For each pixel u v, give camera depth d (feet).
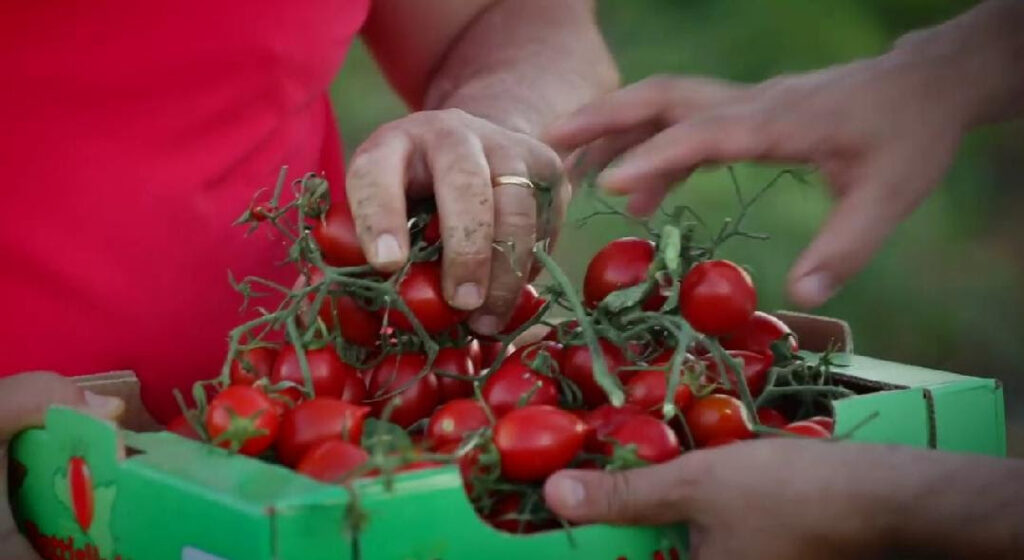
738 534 5.14
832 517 5.05
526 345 6.39
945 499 4.98
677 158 6.03
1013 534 4.89
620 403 5.63
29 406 5.71
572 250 19.35
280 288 6.10
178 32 7.02
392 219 6.00
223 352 7.50
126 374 6.41
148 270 7.18
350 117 22.68
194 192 7.23
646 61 23.45
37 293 6.97
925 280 19.62
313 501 4.60
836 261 5.86
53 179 6.91
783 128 5.94
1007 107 5.97
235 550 4.63
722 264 6.04
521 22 8.71
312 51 7.63
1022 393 17.35
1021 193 21.56
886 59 6.02
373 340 6.36
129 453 5.33
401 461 4.84
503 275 6.29
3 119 6.80
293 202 6.24
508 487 5.43
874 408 5.88
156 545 5.00
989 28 5.93
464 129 6.38
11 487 5.95
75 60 6.84
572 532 5.08
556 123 6.75
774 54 23.48
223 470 4.97
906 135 5.88
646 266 6.27
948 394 6.15
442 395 6.34
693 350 6.42
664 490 5.12
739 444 5.22
